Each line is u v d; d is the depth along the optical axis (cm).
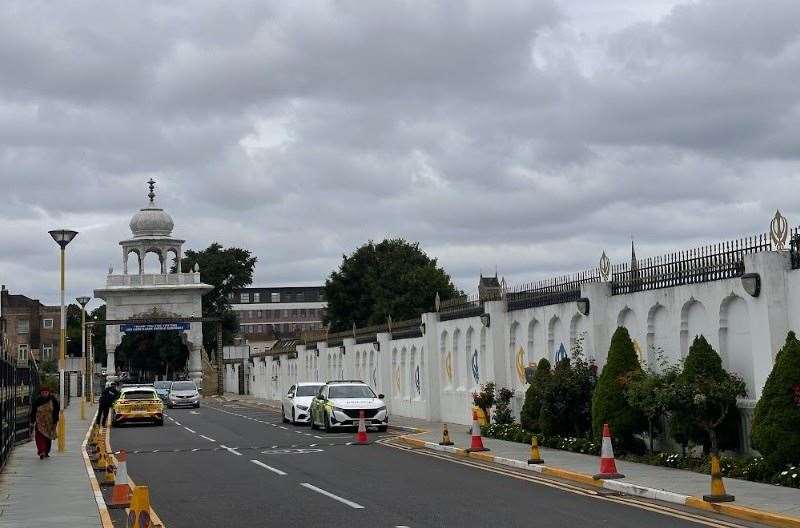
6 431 2608
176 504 1798
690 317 2238
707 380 1991
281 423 4606
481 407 3253
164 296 10294
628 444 2298
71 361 7356
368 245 9825
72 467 2514
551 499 1747
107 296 10256
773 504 1536
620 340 2316
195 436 3750
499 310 3381
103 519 1611
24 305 13000
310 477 2188
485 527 1452
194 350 10050
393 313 8888
